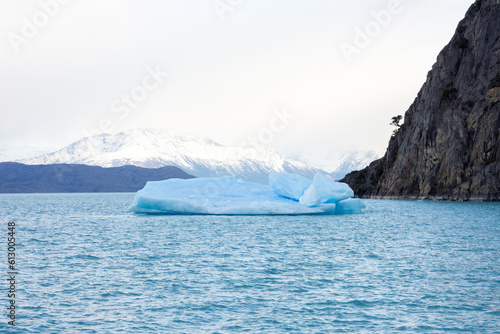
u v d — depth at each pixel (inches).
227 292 1233.4
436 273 1423.5
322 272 1467.8
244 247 2023.9
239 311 1078.4
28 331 954.7
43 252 1916.8
